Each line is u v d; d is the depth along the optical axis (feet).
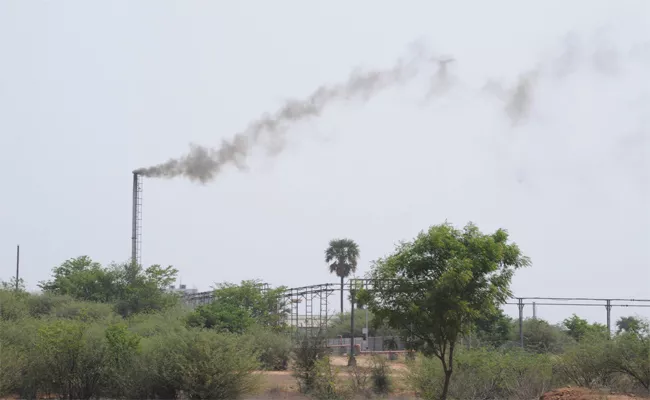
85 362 246.06
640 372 253.85
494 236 218.38
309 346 300.40
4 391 231.30
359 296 220.02
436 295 206.08
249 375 247.29
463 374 255.70
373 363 308.60
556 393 230.07
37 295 591.78
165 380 237.86
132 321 508.94
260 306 609.01
